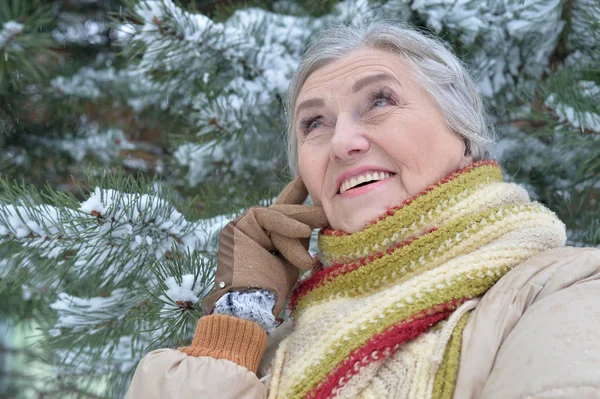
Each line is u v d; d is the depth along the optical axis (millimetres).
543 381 785
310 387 1030
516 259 1056
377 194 1200
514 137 1906
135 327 1830
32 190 1584
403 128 1196
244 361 1142
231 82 1999
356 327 1038
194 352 1146
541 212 1164
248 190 2189
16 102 2748
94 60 2926
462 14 1807
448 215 1143
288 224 1281
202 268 1484
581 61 1861
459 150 1254
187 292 1454
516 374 826
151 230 1592
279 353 1129
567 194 1875
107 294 2045
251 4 2395
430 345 985
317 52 1363
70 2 2832
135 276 1611
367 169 1214
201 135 2107
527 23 1794
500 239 1108
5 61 2266
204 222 1762
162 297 1521
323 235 1272
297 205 1342
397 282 1134
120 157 2828
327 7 2234
